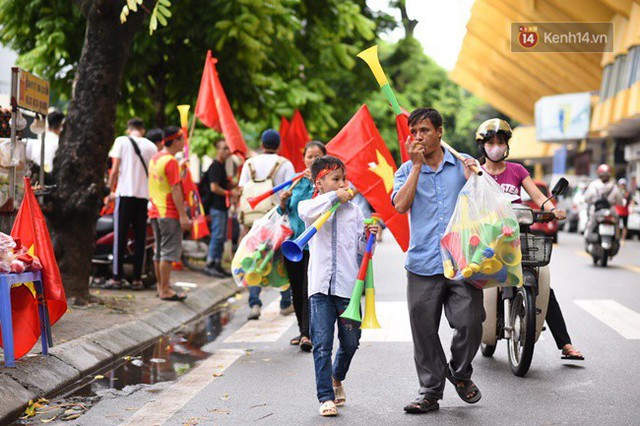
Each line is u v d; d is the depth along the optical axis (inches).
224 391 230.1
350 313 200.5
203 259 601.6
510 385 234.1
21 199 277.3
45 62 531.2
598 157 1738.4
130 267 450.0
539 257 236.2
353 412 207.3
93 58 349.4
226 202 501.0
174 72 557.9
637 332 314.8
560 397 219.6
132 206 405.1
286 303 370.0
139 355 281.1
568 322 337.4
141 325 317.7
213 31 496.4
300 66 645.9
